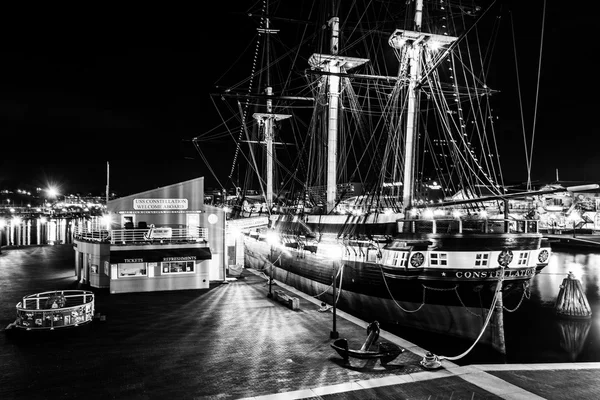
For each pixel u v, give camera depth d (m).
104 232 35.16
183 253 30.12
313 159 46.41
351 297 28.45
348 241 28.42
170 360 15.91
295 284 37.56
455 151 30.73
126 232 32.12
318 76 42.53
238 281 33.94
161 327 20.55
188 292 29.28
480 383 13.35
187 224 34.34
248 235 55.41
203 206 34.56
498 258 21.77
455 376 13.96
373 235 26.36
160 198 34.41
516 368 14.70
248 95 42.41
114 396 12.72
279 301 25.94
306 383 13.53
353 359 15.90
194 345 17.77
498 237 21.70
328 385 13.33
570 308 30.80
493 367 14.88
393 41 30.95
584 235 77.75
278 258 42.00
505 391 12.67
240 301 26.41
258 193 73.19
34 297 21.73
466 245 21.64
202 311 23.78
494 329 21.94
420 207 25.36
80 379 14.07
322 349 17.11
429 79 28.38
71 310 20.25
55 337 18.92
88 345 17.77
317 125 48.81
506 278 22.28
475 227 24.41
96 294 28.55
